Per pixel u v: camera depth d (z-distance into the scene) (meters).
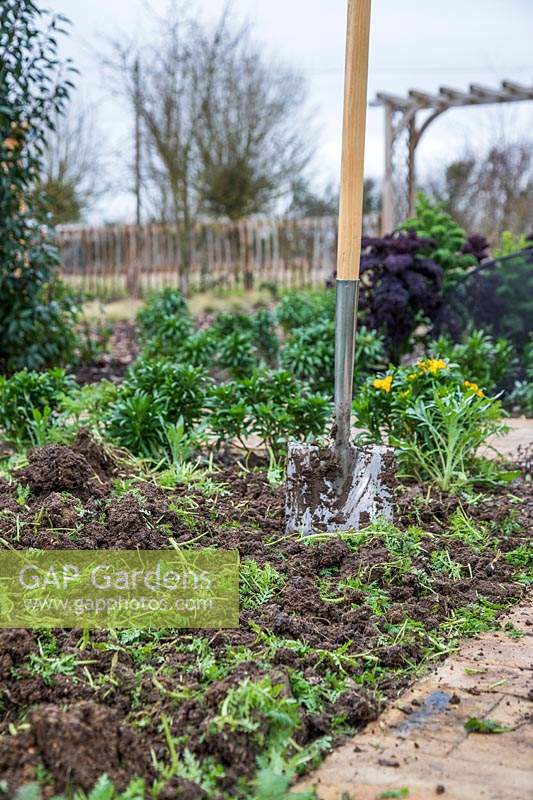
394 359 8.07
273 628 2.58
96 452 3.95
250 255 17.94
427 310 7.95
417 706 2.28
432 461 4.25
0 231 7.42
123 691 2.25
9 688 2.23
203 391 4.73
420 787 1.92
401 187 12.65
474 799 1.87
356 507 3.35
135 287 18.12
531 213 17.83
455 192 18.75
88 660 2.37
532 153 18.23
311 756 2.01
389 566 3.03
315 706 2.21
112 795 1.80
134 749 1.97
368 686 2.38
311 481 3.36
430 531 3.53
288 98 19.67
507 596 3.00
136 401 4.37
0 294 7.48
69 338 8.30
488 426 4.43
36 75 7.34
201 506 3.56
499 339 7.00
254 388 4.77
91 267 18.84
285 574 2.99
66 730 1.90
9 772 1.85
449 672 2.47
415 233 8.45
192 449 4.39
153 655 2.44
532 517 3.79
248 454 4.48
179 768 1.94
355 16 3.12
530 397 6.53
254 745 2.01
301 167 19.98
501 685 2.39
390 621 2.72
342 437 3.32
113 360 9.15
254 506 3.66
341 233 3.22
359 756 2.04
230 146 18.83
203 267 18.28
